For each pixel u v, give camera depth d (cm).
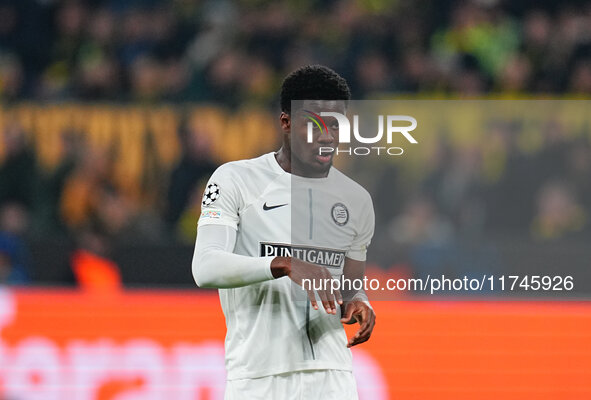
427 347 1819
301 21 2873
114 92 2695
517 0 2911
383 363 1825
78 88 2706
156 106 2489
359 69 2756
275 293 1019
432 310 1825
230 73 2708
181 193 2431
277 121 2505
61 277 2088
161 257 2084
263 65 2784
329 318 1035
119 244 2094
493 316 1828
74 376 1909
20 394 1905
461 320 1827
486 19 2877
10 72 2764
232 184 1021
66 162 2445
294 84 1020
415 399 1812
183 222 2411
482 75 2816
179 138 2472
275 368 1013
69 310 1933
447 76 2755
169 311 1922
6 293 1939
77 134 2467
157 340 1912
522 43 2847
